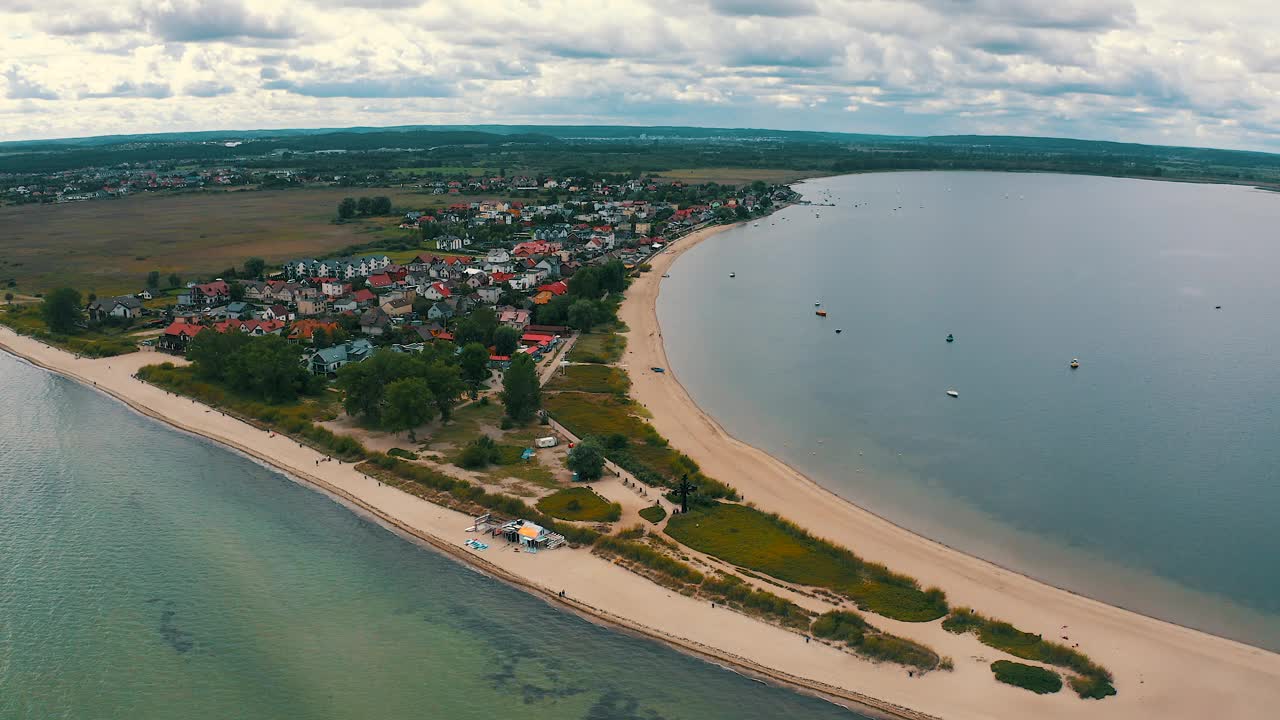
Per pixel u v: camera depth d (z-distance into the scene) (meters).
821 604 106.44
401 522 129.88
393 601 110.38
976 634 100.62
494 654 100.19
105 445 161.62
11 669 96.88
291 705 92.00
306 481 145.62
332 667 98.00
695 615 105.38
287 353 185.75
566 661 98.75
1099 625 103.69
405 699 92.81
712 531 123.50
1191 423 174.88
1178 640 101.25
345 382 165.38
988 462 154.75
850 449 160.12
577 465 140.38
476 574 116.31
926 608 105.62
